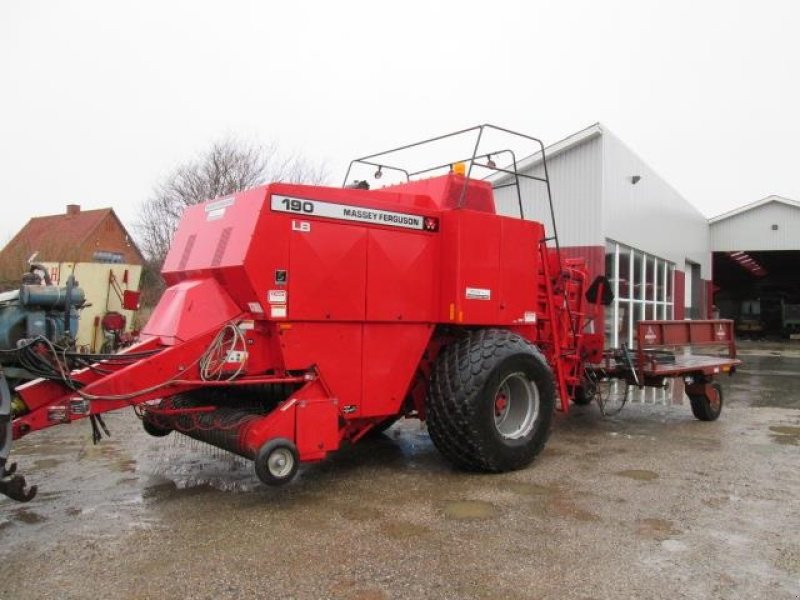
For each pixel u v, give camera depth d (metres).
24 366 4.19
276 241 4.71
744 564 3.69
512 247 6.05
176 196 23.16
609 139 15.12
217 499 4.80
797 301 41.00
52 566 3.61
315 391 4.94
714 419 8.30
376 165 7.24
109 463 5.84
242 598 3.25
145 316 16.08
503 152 6.25
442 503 4.74
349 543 3.95
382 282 5.29
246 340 4.81
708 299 29.50
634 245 17.20
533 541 4.00
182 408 5.07
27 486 5.09
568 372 7.27
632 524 4.32
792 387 12.28
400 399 5.47
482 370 5.43
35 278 7.79
